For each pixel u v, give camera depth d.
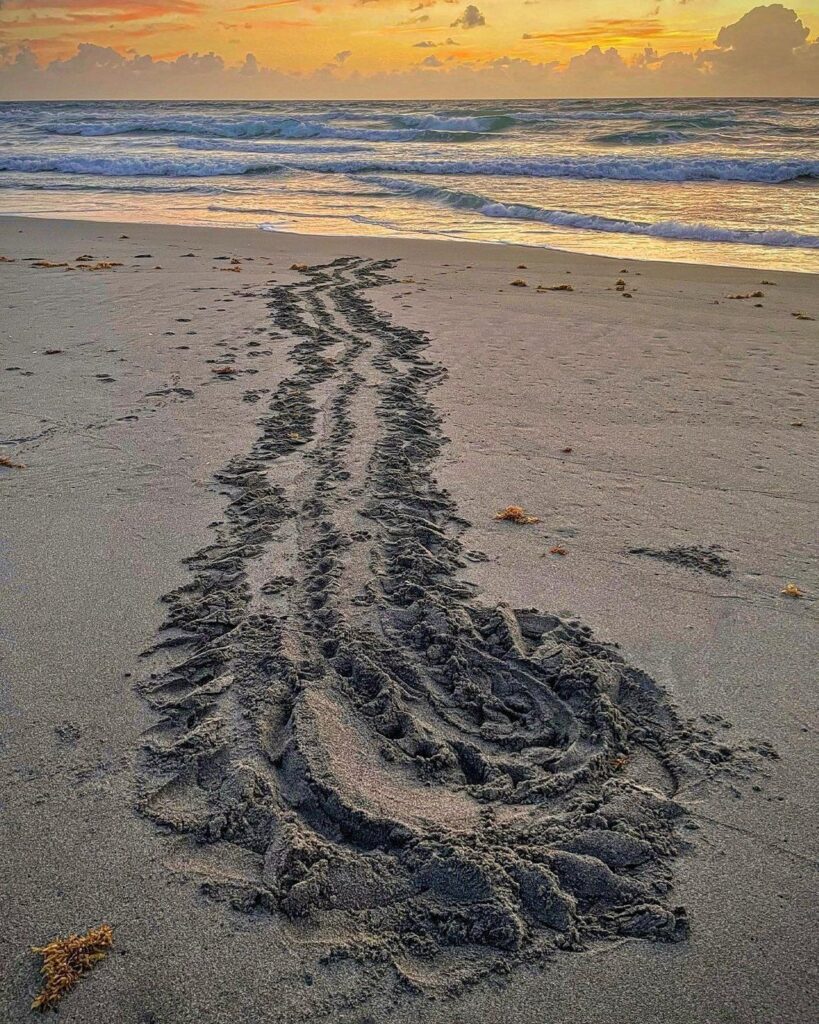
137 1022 1.58
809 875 1.88
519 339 6.15
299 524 3.47
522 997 1.62
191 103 54.06
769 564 3.18
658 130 22.02
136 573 3.11
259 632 2.72
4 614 2.86
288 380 5.21
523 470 4.01
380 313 6.86
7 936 1.74
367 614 2.83
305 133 25.11
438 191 14.20
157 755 2.22
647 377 5.34
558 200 13.36
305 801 2.07
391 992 1.63
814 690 2.49
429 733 2.30
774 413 4.71
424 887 1.84
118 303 7.10
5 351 5.77
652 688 2.52
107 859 1.92
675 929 1.76
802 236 9.92
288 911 1.78
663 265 8.84
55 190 15.80
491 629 2.75
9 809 2.06
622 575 3.12
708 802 2.09
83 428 4.47
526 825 2.00
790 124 22.58
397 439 4.34
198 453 4.16
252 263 8.90
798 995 1.63
